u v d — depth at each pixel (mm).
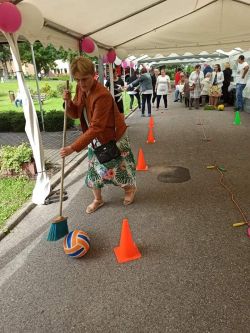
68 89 3158
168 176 4938
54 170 5465
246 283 2416
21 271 2744
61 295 2410
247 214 3547
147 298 2320
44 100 18375
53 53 27734
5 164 5059
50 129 9672
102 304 2291
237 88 11664
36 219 3744
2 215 3740
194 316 2125
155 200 4047
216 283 2432
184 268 2637
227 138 7430
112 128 3258
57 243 3168
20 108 15914
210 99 13234
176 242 3039
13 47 3777
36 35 3850
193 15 7734
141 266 2701
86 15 4910
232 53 15242
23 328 2127
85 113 3186
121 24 6379
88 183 3654
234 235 3111
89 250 2984
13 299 2402
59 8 4172
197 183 4582
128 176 3619
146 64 26797
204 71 15555
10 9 3104
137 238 3146
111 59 8766
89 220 3596
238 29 8891
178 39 9578
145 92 11336
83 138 2947
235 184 4480
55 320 2176
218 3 7141
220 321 2070
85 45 5969
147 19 6766
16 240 3293
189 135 7980
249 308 2164
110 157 3219
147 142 7398
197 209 3730
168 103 16312
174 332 2010
